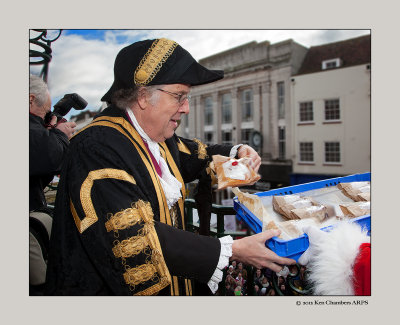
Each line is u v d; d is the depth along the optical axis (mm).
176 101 1017
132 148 1009
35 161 1300
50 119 1484
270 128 14977
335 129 13336
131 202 901
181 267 915
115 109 1096
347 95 12930
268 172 15023
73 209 917
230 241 978
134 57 1008
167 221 1062
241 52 15648
